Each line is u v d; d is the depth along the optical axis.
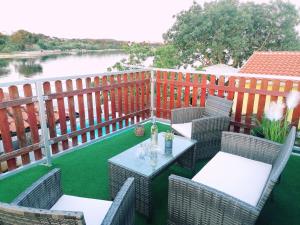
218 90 4.32
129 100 4.79
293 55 11.73
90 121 4.07
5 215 1.04
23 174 3.13
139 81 4.87
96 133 4.59
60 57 22.75
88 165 3.38
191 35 24.44
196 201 1.74
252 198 1.90
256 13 27.05
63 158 3.59
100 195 2.68
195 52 25.67
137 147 2.76
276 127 3.48
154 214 2.40
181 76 4.74
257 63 11.89
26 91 3.06
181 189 1.80
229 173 2.25
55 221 0.98
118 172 2.38
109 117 4.49
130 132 4.70
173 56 23.02
